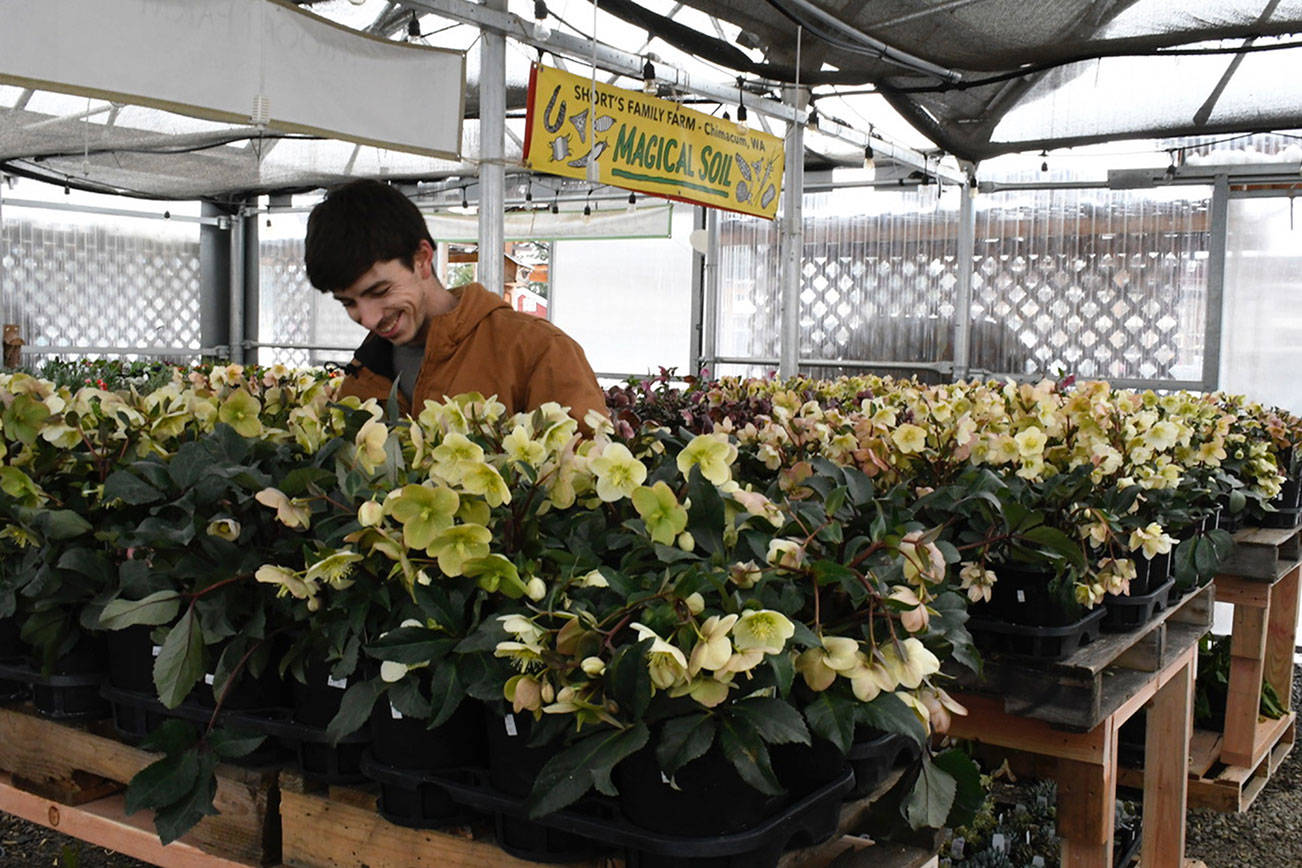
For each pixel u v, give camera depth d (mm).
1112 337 7578
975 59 4520
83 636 1586
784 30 4531
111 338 10648
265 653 1340
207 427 1707
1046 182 7668
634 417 1927
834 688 1114
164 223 10945
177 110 3234
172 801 1197
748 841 1092
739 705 1038
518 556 1182
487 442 1443
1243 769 3406
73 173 9445
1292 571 3873
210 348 11336
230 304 11375
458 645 1111
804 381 4793
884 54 4426
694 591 1060
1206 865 3078
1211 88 5602
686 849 1076
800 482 1426
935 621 1266
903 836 1354
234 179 9836
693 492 1174
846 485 1393
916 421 2230
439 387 1944
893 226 8406
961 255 7895
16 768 1688
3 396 1580
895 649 1115
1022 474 2072
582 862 1199
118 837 1567
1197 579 2535
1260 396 7184
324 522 1253
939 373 8289
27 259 10078
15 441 1630
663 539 1155
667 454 1635
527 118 4285
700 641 1015
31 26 2912
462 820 1272
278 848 1442
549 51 4582
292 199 10953
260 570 1182
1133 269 7473
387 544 1154
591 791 1152
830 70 4797
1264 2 3791
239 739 1231
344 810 1339
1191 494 2627
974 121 6312
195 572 1283
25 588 1441
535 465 1301
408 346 2064
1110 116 6031
